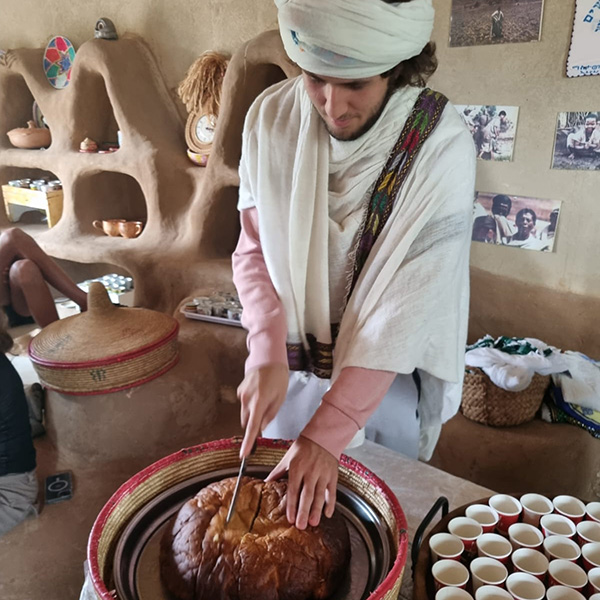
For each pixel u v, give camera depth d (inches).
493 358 77.2
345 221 38.1
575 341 81.6
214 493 32.1
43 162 120.5
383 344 34.8
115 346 75.9
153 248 109.0
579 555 32.9
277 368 35.3
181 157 107.7
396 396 48.6
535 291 83.2
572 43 71.6
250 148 41.0
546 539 33.9
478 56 79.0
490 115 80.4
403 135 36.1
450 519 35.0
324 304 40.4
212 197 100.0
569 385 76.5
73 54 118.8
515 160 80.2
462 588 30.1
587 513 36.7
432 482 45.3
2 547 64.2
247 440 32.0
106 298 82.2
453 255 36.6
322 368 43.5
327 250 39.0
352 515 33.9
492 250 85.7
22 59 121.0
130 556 30.5
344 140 36.2
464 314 43.1
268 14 94.8
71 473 76.2
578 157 75.3
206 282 101.3
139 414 76.9
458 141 36.3
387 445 51.7
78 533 66.4
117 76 105.8
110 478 75.3
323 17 28.1
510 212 82.6
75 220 120.4
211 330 92.0
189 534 29.8
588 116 73.0
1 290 99.2
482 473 77.3
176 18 106.5
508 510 36.9
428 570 31.5
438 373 41.6
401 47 29.8
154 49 111.8
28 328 122.2
